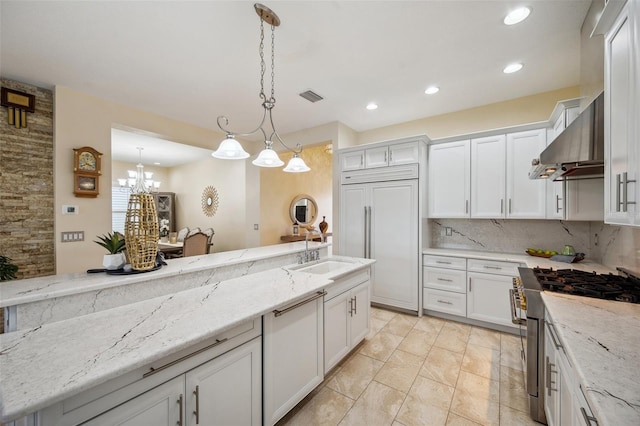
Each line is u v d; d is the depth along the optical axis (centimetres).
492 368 225
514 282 218
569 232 296
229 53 231
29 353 94
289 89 297
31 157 283
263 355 145
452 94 310
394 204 351
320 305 189
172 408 106
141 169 376
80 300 134
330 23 194
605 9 118
